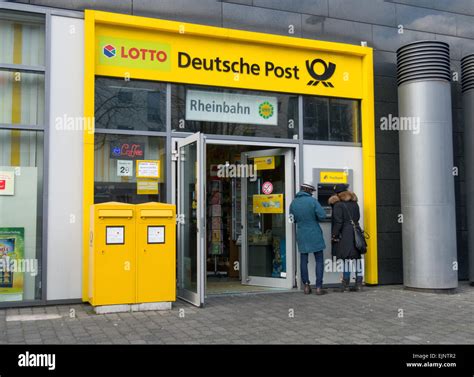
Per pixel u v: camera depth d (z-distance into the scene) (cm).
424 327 623
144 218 698
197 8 836
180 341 548
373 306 750
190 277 776
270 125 895
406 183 902
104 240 680
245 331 596
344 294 855
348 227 862
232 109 869
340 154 942
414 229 885
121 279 687
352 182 944
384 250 952
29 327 603
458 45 1045
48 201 736
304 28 910
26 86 753
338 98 950
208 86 851
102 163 783
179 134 826
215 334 579
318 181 921
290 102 913
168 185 815
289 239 899
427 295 847
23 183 740
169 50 822
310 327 619
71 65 759
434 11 1027
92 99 757
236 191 1095
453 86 1034
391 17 987
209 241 1130
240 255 1026
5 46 746
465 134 984
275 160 929
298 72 909
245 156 964
